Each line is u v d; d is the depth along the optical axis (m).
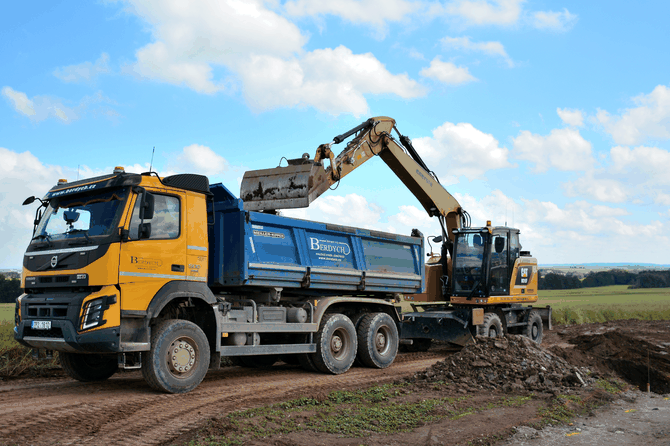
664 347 14.29
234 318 9.19
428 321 14.28
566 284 85.44
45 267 7.87
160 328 7.95
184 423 6.29
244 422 6.01
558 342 17.28
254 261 9.45
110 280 7.37
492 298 14.55
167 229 8.21
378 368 11.59
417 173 14.65
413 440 5.54
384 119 13.98
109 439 5.62
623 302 36.53
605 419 6.76
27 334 7.93
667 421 6.69
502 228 15.09
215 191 9.52
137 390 8.30
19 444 5.43
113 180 7.73
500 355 9.30
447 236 15.88
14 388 8.49
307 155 11.28
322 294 11.53
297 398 7.62
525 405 7.25
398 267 12.91
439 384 8.52
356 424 6.08
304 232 10.55
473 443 5.48
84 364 9.09
